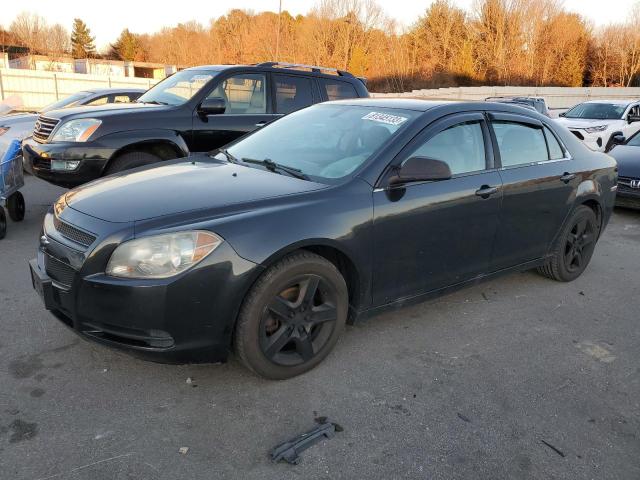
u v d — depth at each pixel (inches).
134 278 106.6
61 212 124.6
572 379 132.8
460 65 2177.7
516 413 117.8
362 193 130.2
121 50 3718.0
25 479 93.0
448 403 120.1
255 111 281.7
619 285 199.9
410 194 137.8
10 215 261.4
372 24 2406.5
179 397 117.9
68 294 112.7
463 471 99.9
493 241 160.9
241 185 128.9
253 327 116.1
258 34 2556.6
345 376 128.9
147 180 134.3
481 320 163.8
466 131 155.7
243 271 111.3
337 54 2405.3
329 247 126.7
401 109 154.8
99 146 237.9
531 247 176.1
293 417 112.7
